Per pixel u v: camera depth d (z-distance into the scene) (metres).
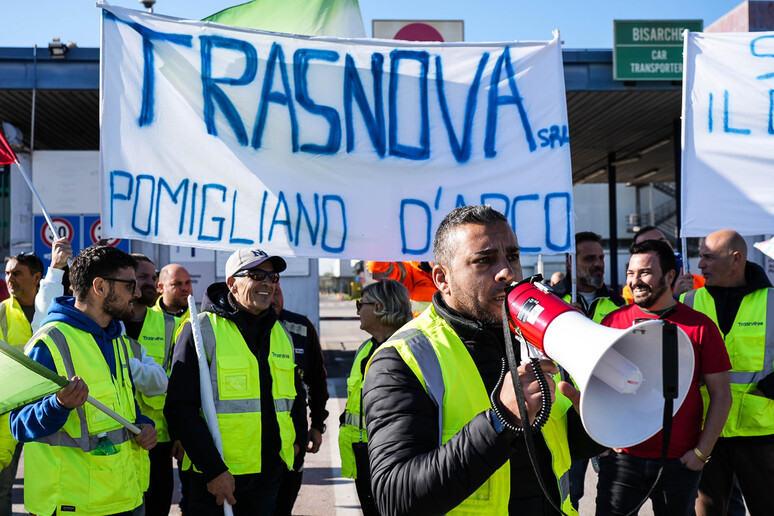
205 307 3.37
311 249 3.65
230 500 2.94
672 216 34.75
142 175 3.49
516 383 1.35
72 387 2.46
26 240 10.52
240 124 3.60
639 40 10.96
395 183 3.74
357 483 3.62
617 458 3.24
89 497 2.68
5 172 10.88
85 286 2.88
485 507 1.65
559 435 1.84
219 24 3.59
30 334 4.42
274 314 3.50
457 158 3.79
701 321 3.22
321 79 3.71
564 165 3.80
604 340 1.20
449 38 12.62
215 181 3.56
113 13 3.49
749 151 3.97
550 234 3.77
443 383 1.67
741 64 4.00
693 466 3.06
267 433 3.29
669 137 15.30
